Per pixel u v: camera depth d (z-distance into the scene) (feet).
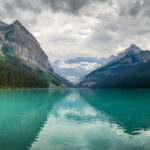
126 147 63.00
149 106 192.75
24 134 78.43
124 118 118.83
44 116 126.62
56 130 86.38
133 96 366.84
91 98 320.50
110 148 61.82
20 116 126.72
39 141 68.80
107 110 160.76
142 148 62.18
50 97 336.29
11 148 61.05
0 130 85.51
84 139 71.77
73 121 107.96
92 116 127.54
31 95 378.32
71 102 239.50
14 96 337.52
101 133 81.10
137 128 90.38
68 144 65.82
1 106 190.08
